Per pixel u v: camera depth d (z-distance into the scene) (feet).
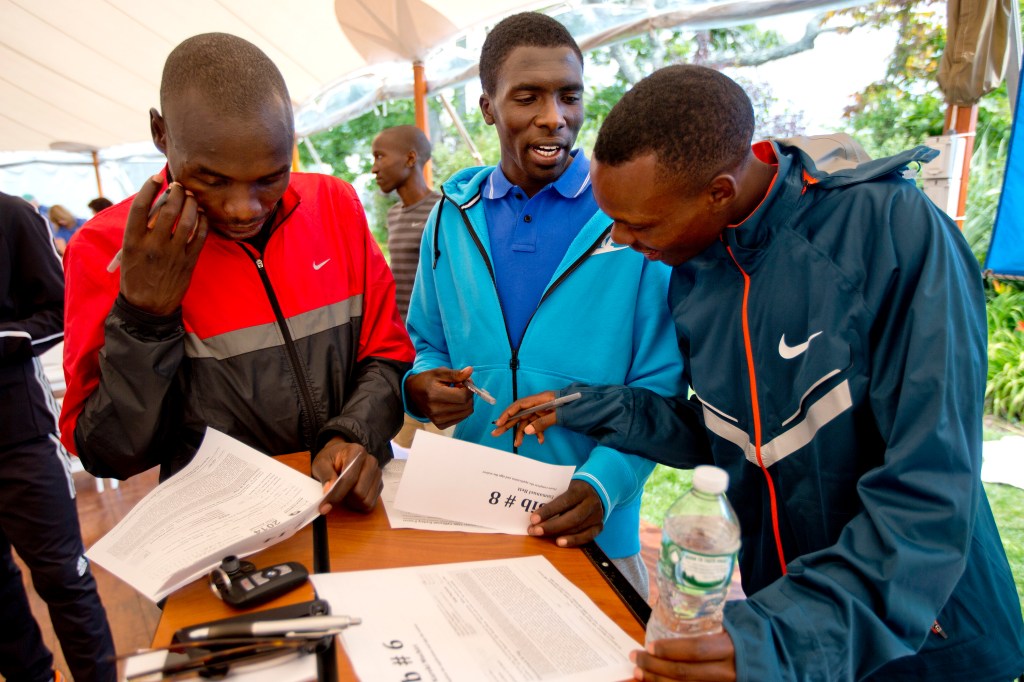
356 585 2.31
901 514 2.09
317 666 1.87
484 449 2.96
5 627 5.37
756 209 2.55
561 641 2.05
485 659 1.94
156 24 11.98
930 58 13.76
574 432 3.64
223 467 2.91
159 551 2.40
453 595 2.29
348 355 3.68
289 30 11.50
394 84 13.96
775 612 1.98
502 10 10.08
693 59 16.46
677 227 2.52
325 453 3.04
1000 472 8.76
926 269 2.25
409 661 1.91
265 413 3.38
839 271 2.43
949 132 8.42
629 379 3.76
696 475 1.83
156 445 3.15
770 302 2.61
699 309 2.92
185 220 2.65
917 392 2.15
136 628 6.71
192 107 2.51
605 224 3.65
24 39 13.01
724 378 2.87
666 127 2.27
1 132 20.67
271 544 2.50
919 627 2.03
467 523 2.89
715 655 1.77
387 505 3.03
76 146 23.26
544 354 3.75
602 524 2.89
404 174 9.46
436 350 4.44
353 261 3.75
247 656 1.84
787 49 15.28
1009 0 7.74
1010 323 11.84
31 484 5.12
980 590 2.53
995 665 2.54
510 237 4.01
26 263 5.34
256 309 3.35
